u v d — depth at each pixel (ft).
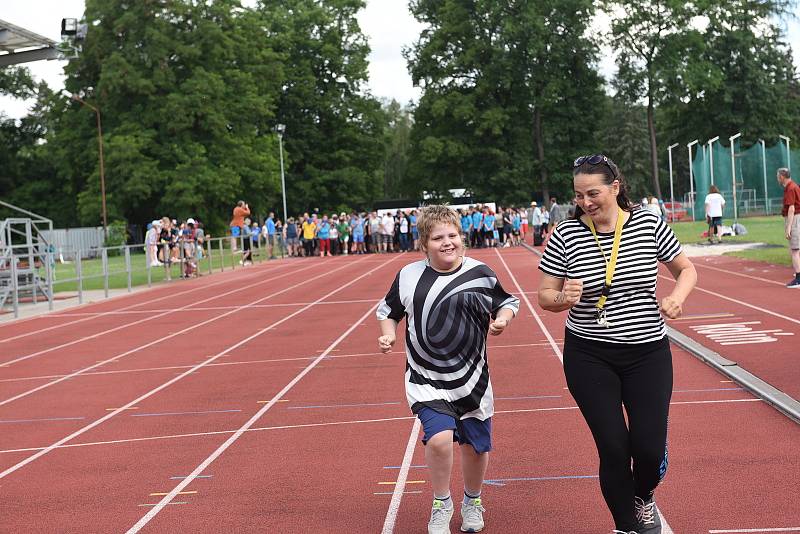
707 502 17.11
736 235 110.01
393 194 333.42
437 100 215.10
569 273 14.51
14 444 25.98
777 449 20.40
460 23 216.54
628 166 346.74
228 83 201.16
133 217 204.23
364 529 16.78
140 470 22.16
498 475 19.70
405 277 16.07
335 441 23.82
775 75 235.20
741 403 25.20
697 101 233.14
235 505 18.79
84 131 197.67
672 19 215.10
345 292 70.85
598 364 14.39
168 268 93.25
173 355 42.14
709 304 47.50
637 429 13.97
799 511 16.20
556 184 227.20
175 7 189.98
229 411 28.68
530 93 214.90
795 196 51.93
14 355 45.09
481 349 15.89
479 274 15.85
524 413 25.71
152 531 17.44
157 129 193.57
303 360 38.34
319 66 241.35
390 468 20.84
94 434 26.68
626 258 14.21
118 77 183.83
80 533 17.58
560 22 210.79
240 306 64.23
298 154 235.20
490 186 218.59
